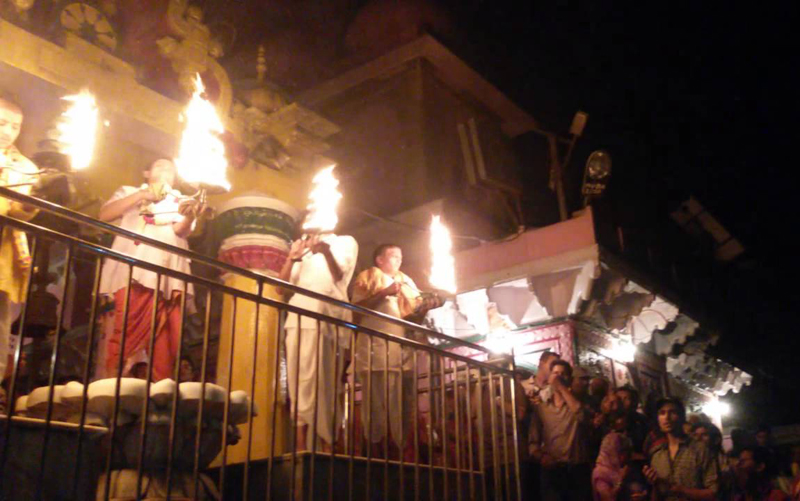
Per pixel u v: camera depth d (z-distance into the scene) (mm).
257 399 6895
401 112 11547
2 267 5395
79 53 7062
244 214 7375
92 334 4523
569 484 7914
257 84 8539
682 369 12812
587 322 10359
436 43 11430
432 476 6332
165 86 7777
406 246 10641
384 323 7309
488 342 10539
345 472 6125
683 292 11680
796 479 8109
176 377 4832
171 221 6555
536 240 10016
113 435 4496
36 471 4500
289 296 6930
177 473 5520
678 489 7410
